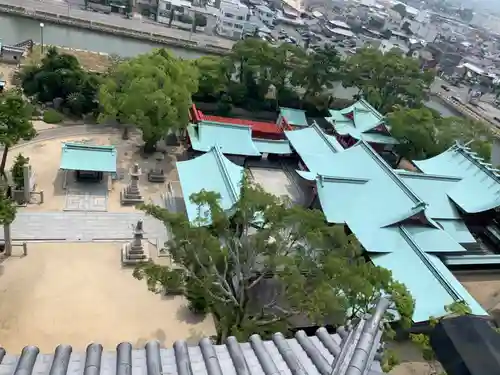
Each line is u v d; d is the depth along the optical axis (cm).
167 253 4047
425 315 3516
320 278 2711
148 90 5019
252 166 5812
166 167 5384
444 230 4756
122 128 6025
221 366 1047
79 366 979
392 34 16488
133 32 10275
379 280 2733
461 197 5253
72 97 5959
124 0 11350
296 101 7875
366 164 5138
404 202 4528
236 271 2872
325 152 5700
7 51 7100
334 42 14025
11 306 3231
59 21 9819
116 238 4119
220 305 3103
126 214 4444
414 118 6294
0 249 3722
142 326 3325
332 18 17225
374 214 4522
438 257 4481
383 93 8094
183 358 1026
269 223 3070
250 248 2873
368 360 948
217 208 2931
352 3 19825
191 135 5575
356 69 7781
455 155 5912
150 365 990
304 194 5475
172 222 2822
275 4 16088
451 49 15425
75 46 9350
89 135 5697
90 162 4597
